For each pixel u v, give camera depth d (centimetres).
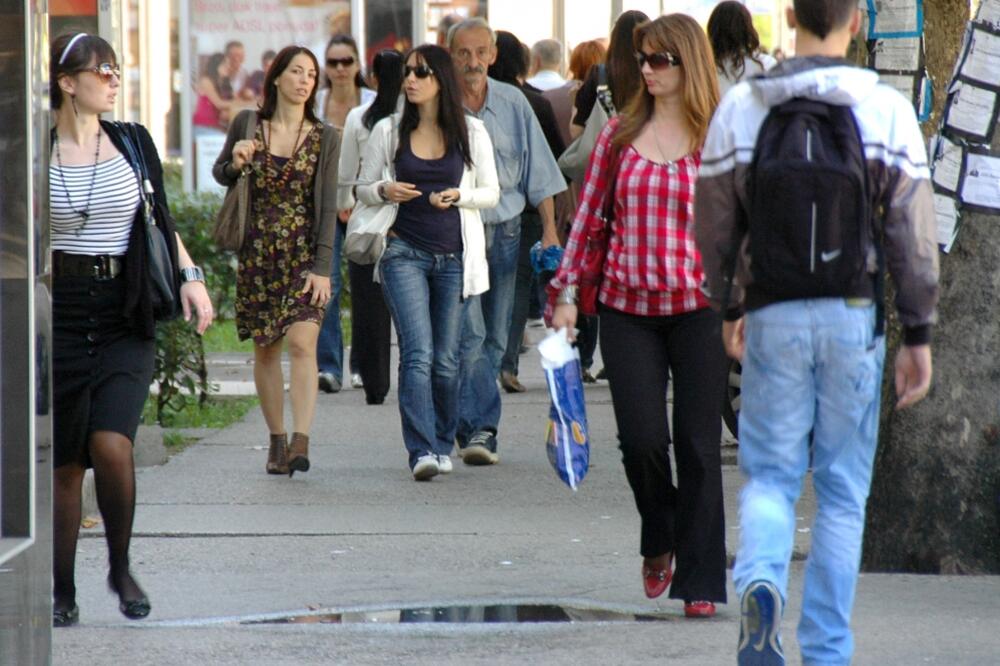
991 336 2464
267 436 3931
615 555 2706
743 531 1684
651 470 2205
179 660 2016
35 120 1556
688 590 2225
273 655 2042
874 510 2533
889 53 2447
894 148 1648
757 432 1698
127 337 2167
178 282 2217
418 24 6588
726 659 2005
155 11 6925
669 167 2147
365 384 4366
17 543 1555
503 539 2827
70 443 2166
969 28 2405
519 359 5362
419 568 2614
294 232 3238
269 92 3225
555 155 4028
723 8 3039
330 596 2427
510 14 6731
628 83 2514
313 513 3027
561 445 2241
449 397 3384
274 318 3278
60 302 2127
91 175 2127
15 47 1534
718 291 1738
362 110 3822
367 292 4319
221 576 2559
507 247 3616
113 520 2178
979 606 2264
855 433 1702
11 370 1566
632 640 2105
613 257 2178
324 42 6544
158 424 4041
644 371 2177
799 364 1667
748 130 1672
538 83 5212
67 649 2066
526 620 2280
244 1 6556
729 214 1698
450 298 3294
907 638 2081
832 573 1709
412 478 3381
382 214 3216
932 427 2483
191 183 6606
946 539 2480
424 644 2102
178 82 6950
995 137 2417
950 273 2464
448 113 3209
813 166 1620
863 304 1652
